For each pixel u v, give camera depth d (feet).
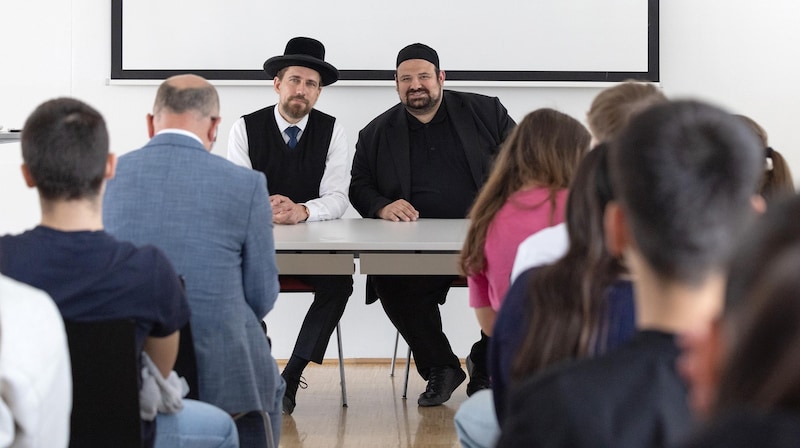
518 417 3.50
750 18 19.10
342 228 14.23
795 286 1.90
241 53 19.03
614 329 5.13
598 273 5.14
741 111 19.22
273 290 9.47
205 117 9.36
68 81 18.97
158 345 7.31
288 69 16.62
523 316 5.72
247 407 9.09
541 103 19.19
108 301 6.91
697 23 19.10
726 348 2.05
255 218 9.10
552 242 7.08
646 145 3.83
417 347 15.78
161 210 8.92
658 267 3.75
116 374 6.70
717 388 2.07
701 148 3.79
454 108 17.31
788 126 19.22
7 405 5.41
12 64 18.89
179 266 8.87
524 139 9.00
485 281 9.43
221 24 19.02
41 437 5.55
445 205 17.04
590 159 5.39
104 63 19.02
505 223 8.88
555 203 8.69
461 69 19.04
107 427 6.79
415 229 14.02
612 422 3.40
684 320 3.72
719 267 3.67
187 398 8.86
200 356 8.93
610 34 19.02
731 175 3.76
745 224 3.67
